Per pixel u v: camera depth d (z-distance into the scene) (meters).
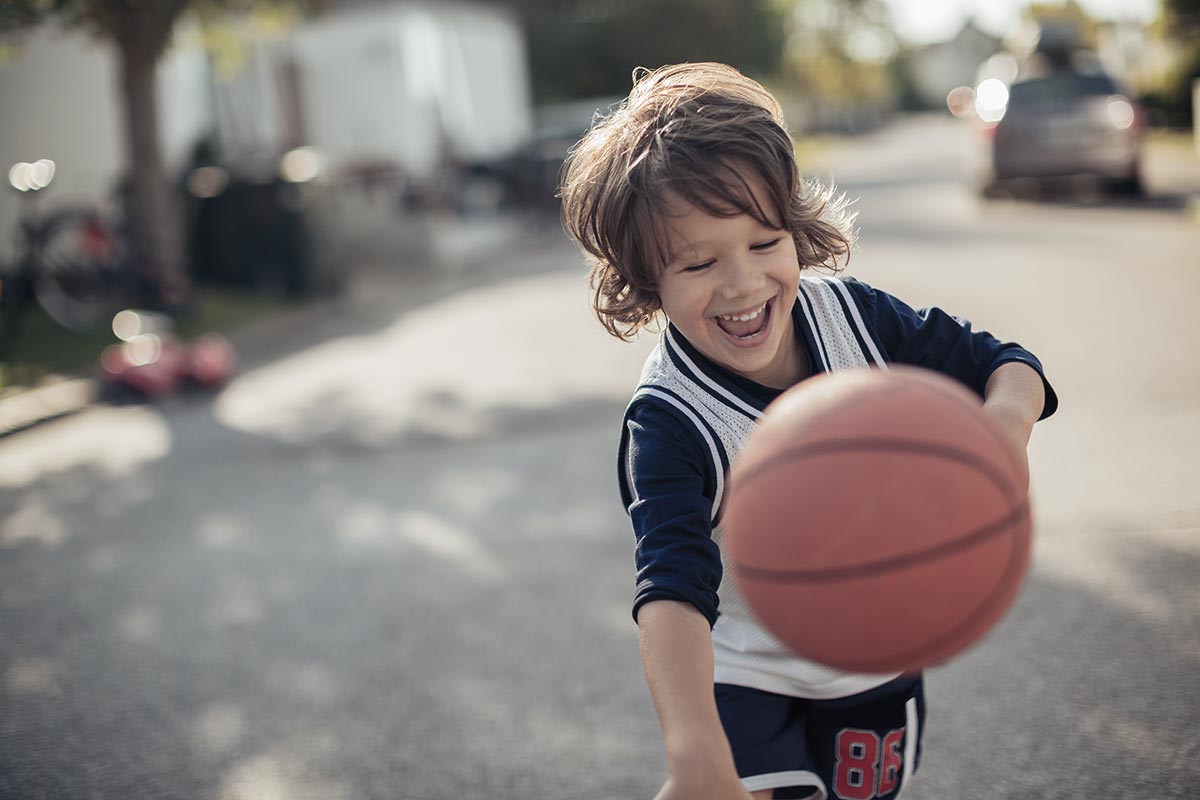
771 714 1.96
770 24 38.75
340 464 6.11
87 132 14.50
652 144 1.63
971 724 3.02
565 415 6.66
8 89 13.29
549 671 3.59
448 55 23.08
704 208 1.58
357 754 3.19
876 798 2.04
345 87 21.31
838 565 1.36
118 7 10.57
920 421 1.41
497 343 9.05
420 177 19.98
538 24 36.06
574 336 9.02
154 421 7.55
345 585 4.45
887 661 1.40
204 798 3.04
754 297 1.64
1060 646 3.39
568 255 15.45
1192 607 3.53
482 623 3.98
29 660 4.05
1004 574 1.41
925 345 1.94
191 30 12.52
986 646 3.45
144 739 3.40
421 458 6.07
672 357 1.83
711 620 1.62
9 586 4.82
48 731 3.51
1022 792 2.68
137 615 4.36
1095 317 7.52
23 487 6.33
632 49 35.94
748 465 1.46
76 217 10.76
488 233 19.02
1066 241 11.03
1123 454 4.91
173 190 12.80
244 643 4.02
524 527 4.89
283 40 19.83
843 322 1.90
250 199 12.50
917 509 1.36
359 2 20.88
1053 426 5.39
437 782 3.00
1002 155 14.50
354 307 12.08
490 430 6.49
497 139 25.55
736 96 1.68
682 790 1.39
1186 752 2.78
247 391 8.21
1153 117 26.25
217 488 5.90
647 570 1.63
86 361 9.28
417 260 15.75
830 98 75.25
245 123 19.14
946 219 13.99
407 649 3.84
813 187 1.79
